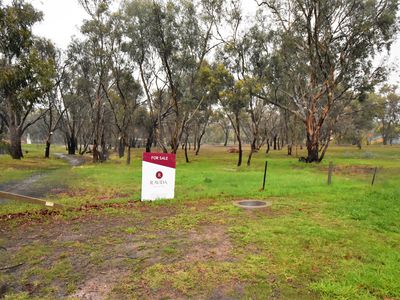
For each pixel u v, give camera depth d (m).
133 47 26.55
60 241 5.88
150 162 9.91
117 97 35.81
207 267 4.64
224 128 83.62
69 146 47.44
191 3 24.59
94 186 13.59
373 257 4.97
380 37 25.38
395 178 15.66
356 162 28.03
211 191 11.24
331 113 37.59
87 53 34.56
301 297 3.78
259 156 42.09
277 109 47.78
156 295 3.86
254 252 5.23
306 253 5.16
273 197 10.34
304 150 58.59
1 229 6.70
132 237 6.11
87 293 3.91
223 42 26.50
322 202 9.40
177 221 7.26
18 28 14.50
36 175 18.56
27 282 4.21
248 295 3.83
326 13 25.81
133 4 24.20
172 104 32.69
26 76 14.36
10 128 32.12
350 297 3.75
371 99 59.47
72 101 39.56
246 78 25.47
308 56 28.59
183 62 26.08
